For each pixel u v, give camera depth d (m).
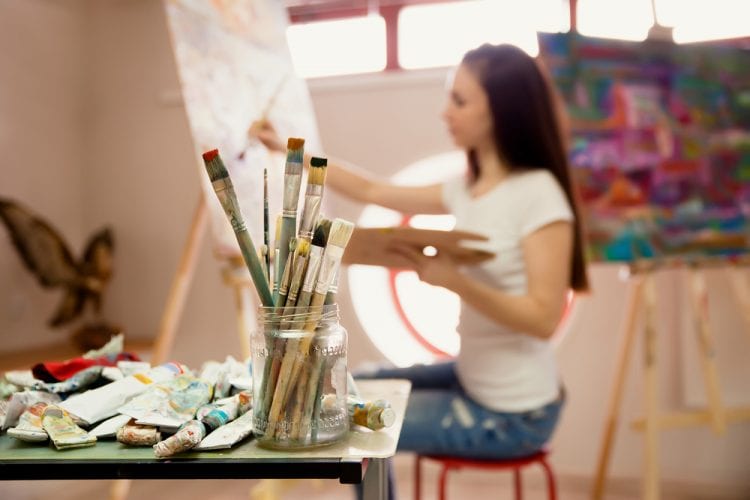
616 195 1.69
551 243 1.17
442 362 1.43
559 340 2.16
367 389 0.98
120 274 2.60
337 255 0.65
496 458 1.22
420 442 1.21
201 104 1.26
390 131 2.29
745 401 1.96
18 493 1.88
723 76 1.80
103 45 2.65
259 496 1.69
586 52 1.72
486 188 1.34
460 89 1.29
